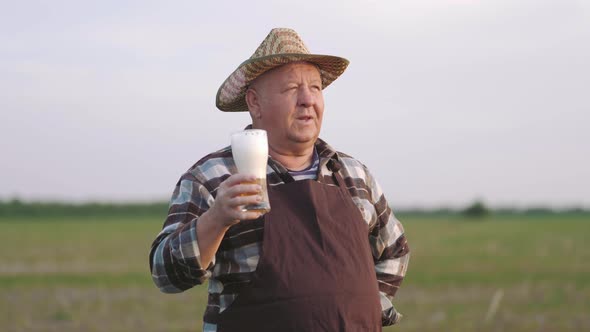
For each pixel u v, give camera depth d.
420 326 13.46
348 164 4.07
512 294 18.55
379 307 3.71
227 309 3.55
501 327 13.39
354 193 3.96
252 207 3.24
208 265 3.37
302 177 3.87
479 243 43.38
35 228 63.31
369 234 4.12
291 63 3.81
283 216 3.61
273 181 3.74
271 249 3.53
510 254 33.59
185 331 13.05
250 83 3.92
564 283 21.02
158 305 16.56
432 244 43.12
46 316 15.05
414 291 19.33
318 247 3.58
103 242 43.34
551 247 38.69
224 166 3.78
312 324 3.46
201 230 3.30
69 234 52.44
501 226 72.88
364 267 3.65
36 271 25.44
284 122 3.79
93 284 21.09
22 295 18.59
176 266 3.37
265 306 3.48
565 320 14.23
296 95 3.79
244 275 3.53
